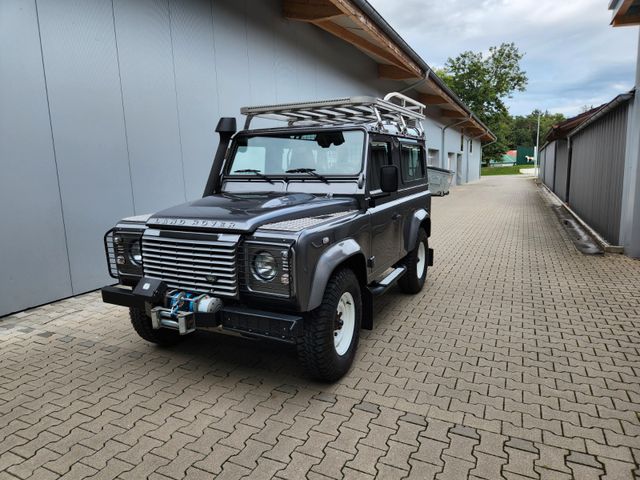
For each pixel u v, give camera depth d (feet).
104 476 8.91
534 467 9.00
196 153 25.79
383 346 14.88
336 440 9.91
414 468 8.99
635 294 20.12
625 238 28.25
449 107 80.64
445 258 28.50
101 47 20.17
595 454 9.37
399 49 41.83
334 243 11.99
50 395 12.07
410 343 15.11
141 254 12.48
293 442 9.87
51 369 13.57
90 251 20.47
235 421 10.71
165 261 12.00
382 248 15.83
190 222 11.68
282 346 15.08
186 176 25.18
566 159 57.98
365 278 13.80
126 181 21.76
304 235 10.63
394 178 13.92
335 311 11.87
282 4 32.81
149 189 22.97
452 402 11.40
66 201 19.27
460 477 8.73
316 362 11.65
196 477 8.82
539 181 120.78
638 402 11.33
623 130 28.48
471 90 175.63
